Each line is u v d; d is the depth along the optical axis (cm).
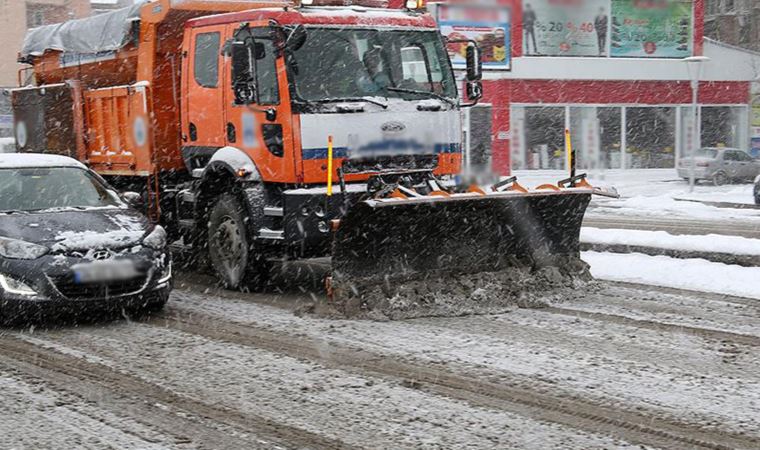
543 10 5559
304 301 1552
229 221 1642
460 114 1623
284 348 1202
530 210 1502
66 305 1320
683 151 5956
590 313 1390
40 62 2222
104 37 1923
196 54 1695
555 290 1505
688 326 1298
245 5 1806
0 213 1447
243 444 842
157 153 1817
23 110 2255
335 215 1470
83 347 1231
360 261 1378
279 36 1482
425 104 1576
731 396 969
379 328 1302
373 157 1521
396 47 1580
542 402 955
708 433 859
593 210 3656
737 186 5147
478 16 5394
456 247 1445
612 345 1191
